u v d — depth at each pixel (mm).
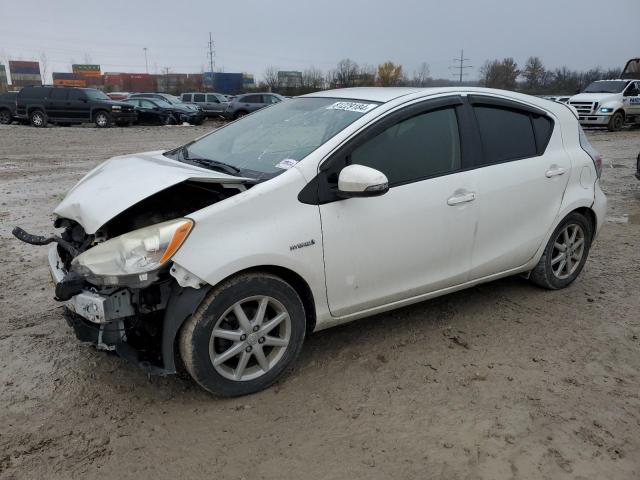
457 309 4531
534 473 2742
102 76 83688
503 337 4082
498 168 4137
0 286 4875
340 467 2750
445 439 2965
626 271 5523
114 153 14305
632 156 14477
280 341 3338
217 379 3158
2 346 3809
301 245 3236
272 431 3002
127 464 2738
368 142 3549
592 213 4941
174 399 3262
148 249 2881
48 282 4996
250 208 3111
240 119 4625
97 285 2959
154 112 25922
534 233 4465
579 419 3162
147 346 3227
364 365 3658
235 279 3096
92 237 3408
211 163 3783
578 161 4715
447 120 3955
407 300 3875
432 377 3535
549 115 4621
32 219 7184
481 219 4051
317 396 3316
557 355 3852
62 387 3348
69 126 24031
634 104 22812
